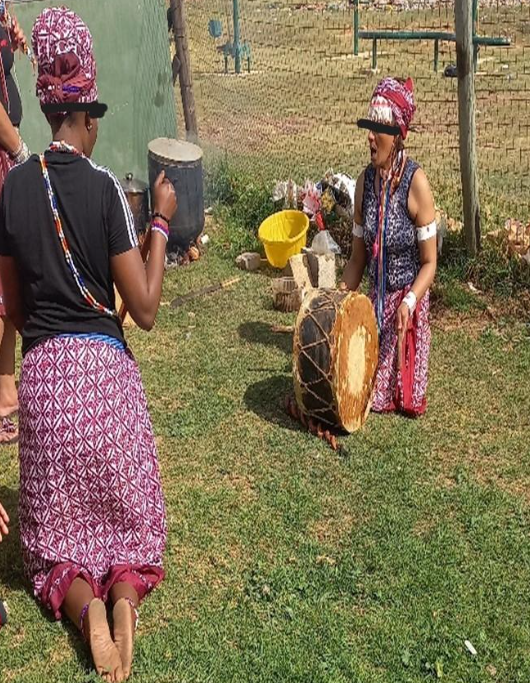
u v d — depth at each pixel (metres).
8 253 3.47
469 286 5.98
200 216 6.59
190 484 4.32
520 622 3.62
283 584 3.76
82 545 3.64
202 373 5.22
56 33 3.35
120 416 3.56
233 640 3.54
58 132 3.43
